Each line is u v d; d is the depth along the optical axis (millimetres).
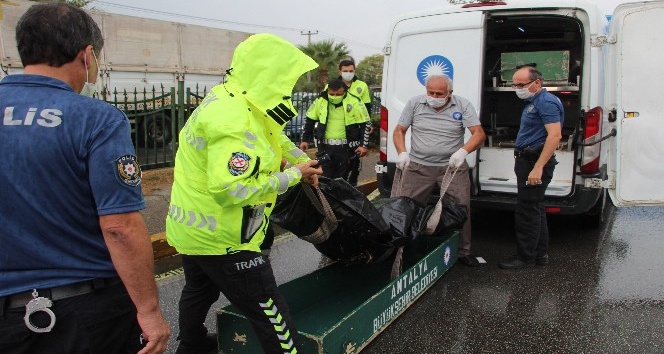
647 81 4371
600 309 3725
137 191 1667
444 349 3182
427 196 4566
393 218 3715
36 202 1584
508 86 6699
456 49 4871
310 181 2846
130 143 1693
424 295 3975
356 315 2924
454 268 4562
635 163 4469
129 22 10234
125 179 1622
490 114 6926
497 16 4758
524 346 3215
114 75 10086
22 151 1566
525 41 6496
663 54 4324
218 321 2910
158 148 9828
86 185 1628
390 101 5270
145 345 1874
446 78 4219
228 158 2135
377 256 3705
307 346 2623
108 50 9914
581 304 3809
